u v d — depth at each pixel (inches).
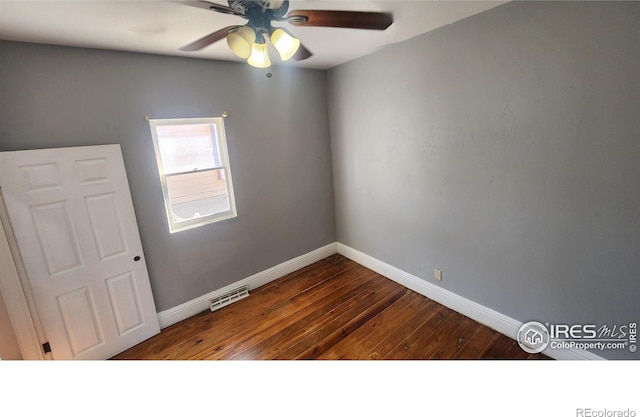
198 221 123.3
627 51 64.2
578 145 74.1
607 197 71.7
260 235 140.9
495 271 98.7
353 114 138.9
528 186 85.3
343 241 167.2
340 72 139.7
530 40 77.9
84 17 71.9
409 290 131.3
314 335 107.0
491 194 94.6
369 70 125.6
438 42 98.6
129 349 105.7
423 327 106.7
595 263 76.2
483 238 99.9
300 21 66.9
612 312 75.4
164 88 106.6
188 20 77.2
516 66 81.7
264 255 143.6
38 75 85.3
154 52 101.1
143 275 107.6
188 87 111.7
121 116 99.4
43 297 88.8
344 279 144.4
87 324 97.0
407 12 84.3
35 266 86.8
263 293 136.9
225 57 113.9
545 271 86.0
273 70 132.8
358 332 106.8
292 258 154.4
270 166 139.3
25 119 84.6
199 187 123.8
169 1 66.2
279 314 120.7
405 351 96.0
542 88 77.9
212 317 121.6
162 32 83.7
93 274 96.8
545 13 74.3
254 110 130.2
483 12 85.6
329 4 76.5
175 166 116.7
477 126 93.8
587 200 74.9
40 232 87.0
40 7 65.7
